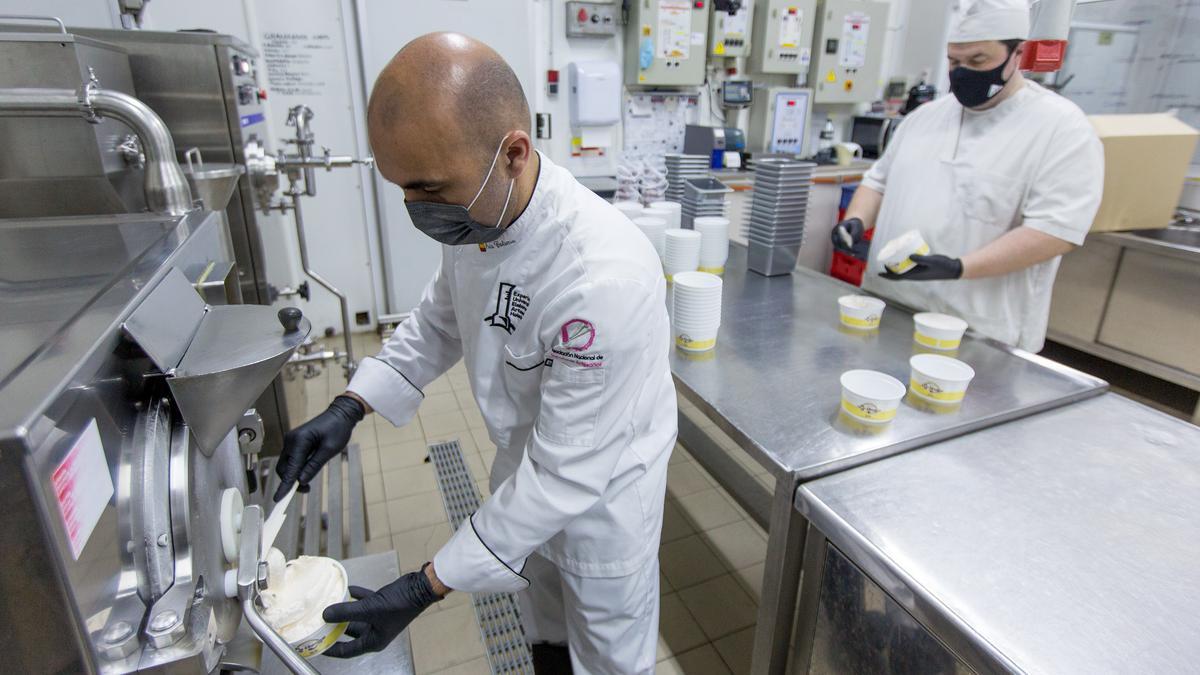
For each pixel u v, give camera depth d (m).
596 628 1.11
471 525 0.92
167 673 0.52
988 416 1.18
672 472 2.45
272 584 0.78
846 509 0.95
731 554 2.04
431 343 1.22
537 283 0.88
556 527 0.89
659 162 4.05
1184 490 0.98
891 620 0.91
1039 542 0.87
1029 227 1.58
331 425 1.08
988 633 0.72
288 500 0.90
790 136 4.23
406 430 2.65
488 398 1.04
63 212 1.39
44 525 0.41
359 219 3.38
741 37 3.87
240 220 1.97
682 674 1.60
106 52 1.51
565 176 0.92
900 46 4.66
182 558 0.59
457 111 0.67
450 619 1.73
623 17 3.64
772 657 1.18
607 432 0.86
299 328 0.72
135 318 0.59
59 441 0.44
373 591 0.97
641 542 1.05
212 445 0.67
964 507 0.95
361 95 3.17
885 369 1.41
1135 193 2.51
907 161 1.89
